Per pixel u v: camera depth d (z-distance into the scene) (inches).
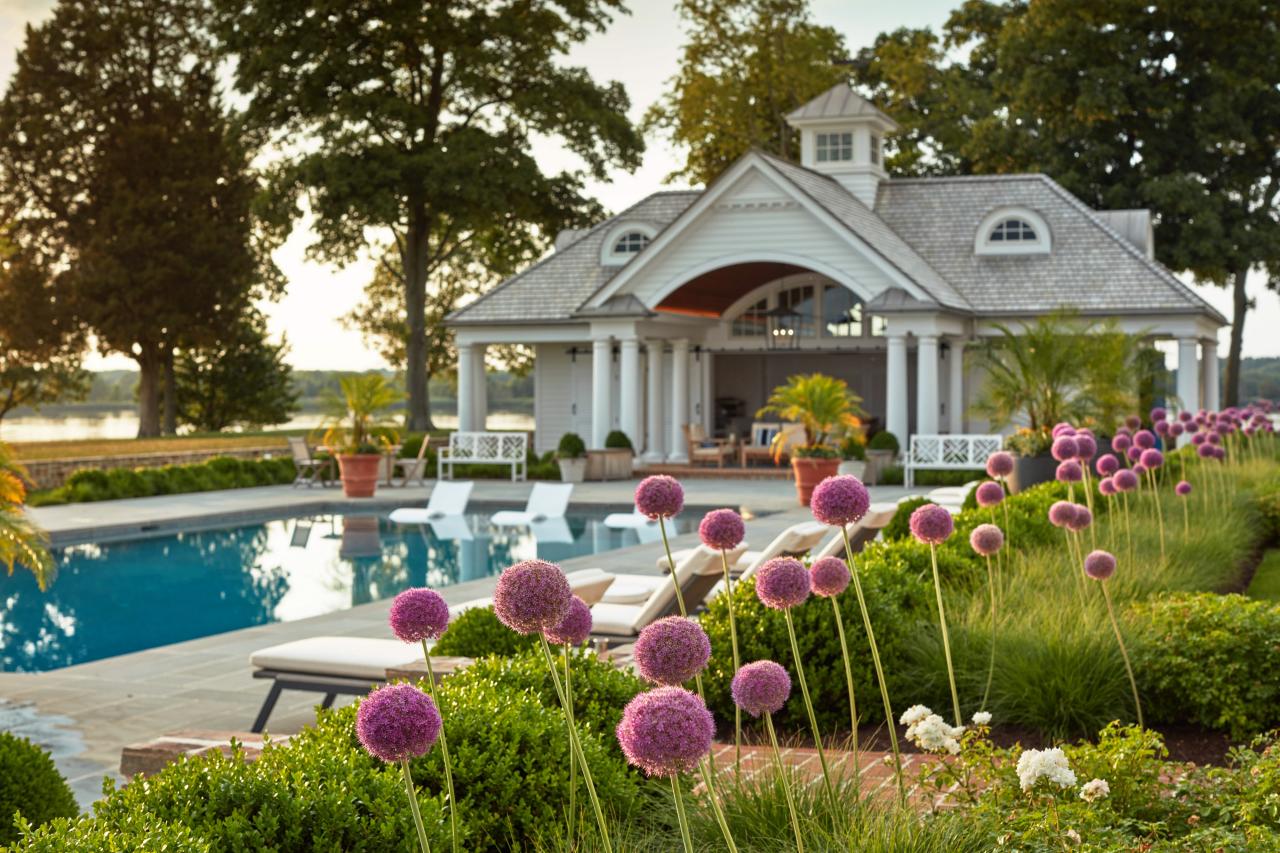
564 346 1290.6
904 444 1050.1
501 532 767.7
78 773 255.0
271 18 1375.5
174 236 1627.7
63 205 1624.0
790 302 1248.8
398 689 99.1
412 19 1403.8
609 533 762.2
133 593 558.3
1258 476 690.8
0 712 309.3
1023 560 355.9
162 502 885.2
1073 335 818.8
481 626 277.3
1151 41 1558.8
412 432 1466.5
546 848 155.6
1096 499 516.4
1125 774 177.5
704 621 277.9
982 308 1103.6
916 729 163.0
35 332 1596.9
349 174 1363.2
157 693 329.4
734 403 1348.4
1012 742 245.8
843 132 1250.6
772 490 983.6
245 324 1830.7
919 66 1726.1
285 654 276.2
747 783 172.7
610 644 323.6
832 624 268.2
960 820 156.3
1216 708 254.4
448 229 1555.1
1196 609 272.4
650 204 1288.1
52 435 1788.9
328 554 676.1
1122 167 1600.6
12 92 1620.3
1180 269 1574.8
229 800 131.9
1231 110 1513.3
